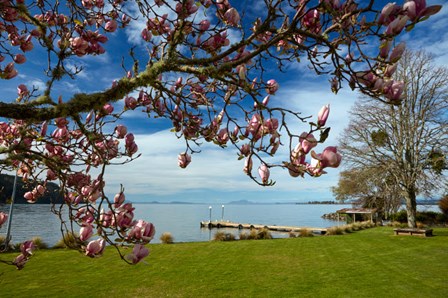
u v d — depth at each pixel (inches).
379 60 53.8
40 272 402.9
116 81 77.9
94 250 65.9
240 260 477.4
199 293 321.7
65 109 63.7
